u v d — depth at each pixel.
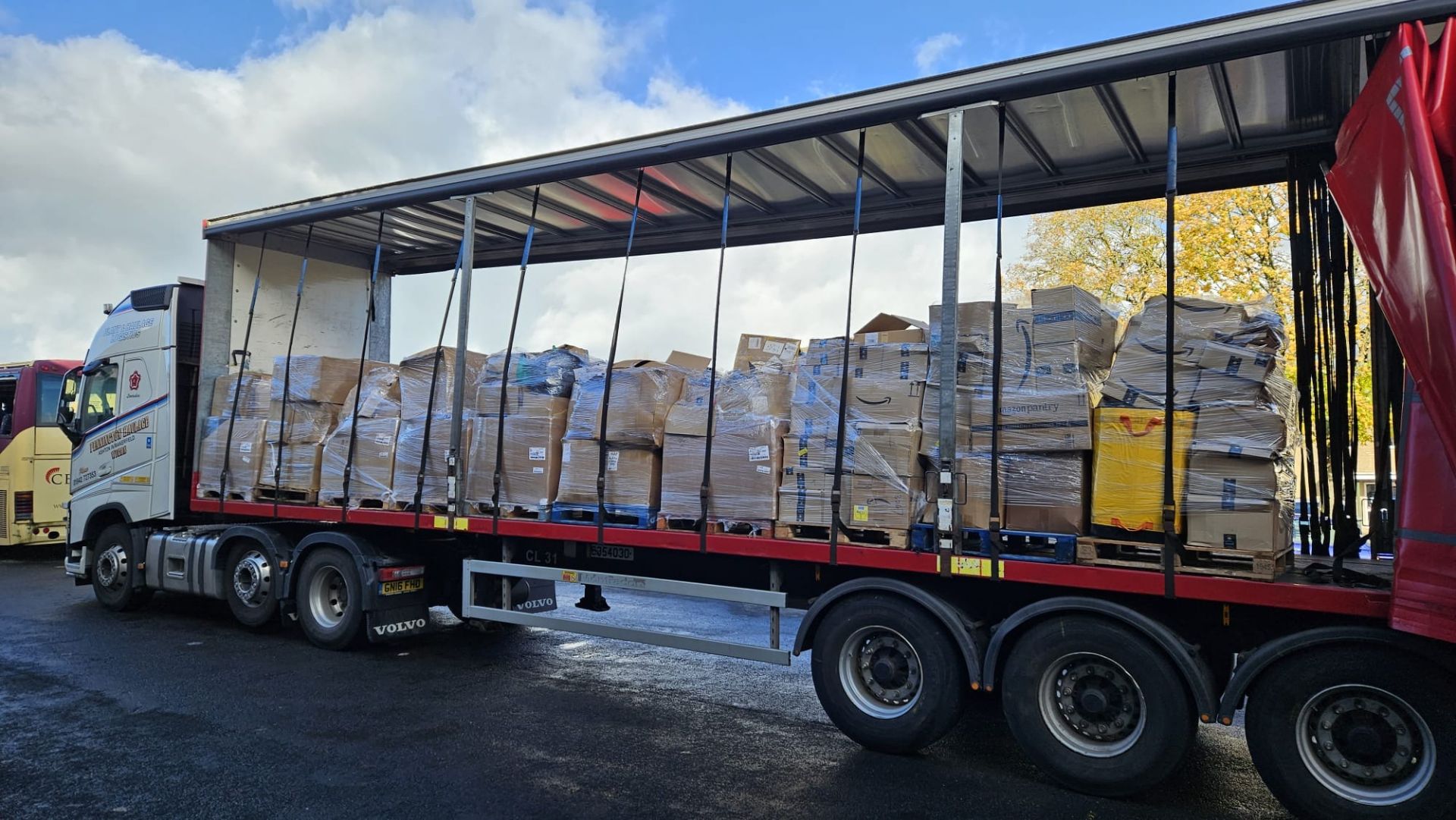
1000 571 4.37
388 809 3.92
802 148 5.79
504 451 6.23
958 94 4.55
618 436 5.70
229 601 7.76
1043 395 4.42
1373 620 3.75
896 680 4.76
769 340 5.84
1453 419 3.15
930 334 4.79
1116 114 5.14
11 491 12.37
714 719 5.43
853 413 4.93
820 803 4.08
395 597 6.98
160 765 4.44
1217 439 4.03
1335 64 4.46
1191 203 11.59
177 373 8.16
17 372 12.73
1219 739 5.27
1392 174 3.44
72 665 6.48
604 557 6.07
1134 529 4.16
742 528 5.30
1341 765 3.72
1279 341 4.09
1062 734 4.30
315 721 5.19
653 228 7.67
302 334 8.50
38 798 4.02
